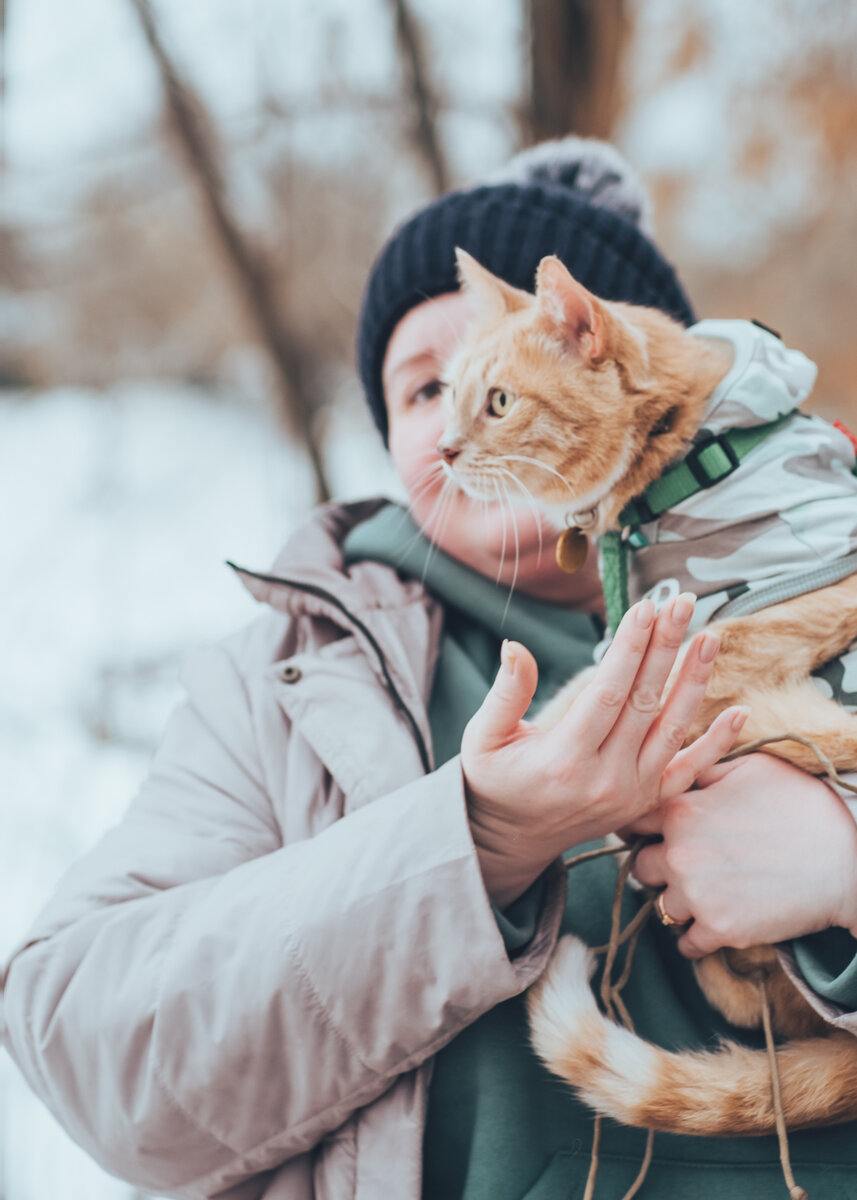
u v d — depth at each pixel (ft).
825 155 12.78
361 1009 2.97
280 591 3.94
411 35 10.18
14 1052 3.42
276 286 11.41
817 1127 3.17
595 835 3.02
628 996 3.47
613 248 4.56
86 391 17.65
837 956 3.13
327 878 3.05
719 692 3.34
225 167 10.91
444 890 2.94
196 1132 3.11
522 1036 3.34
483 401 3.93
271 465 12.89
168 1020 3.05
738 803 3.17
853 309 14.64
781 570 3.34
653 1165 3.18
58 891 3.57
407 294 4.50
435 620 4.22
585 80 9.86
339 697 3.64
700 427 3.56
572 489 3.79
